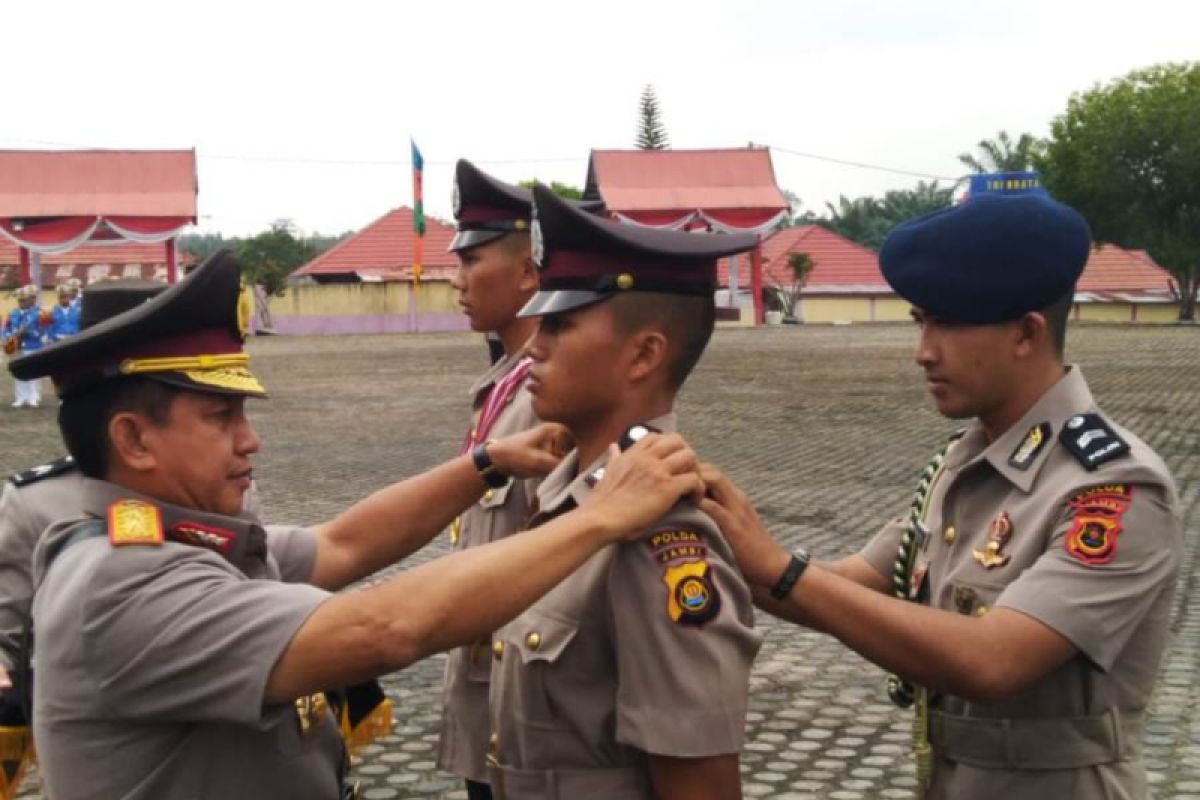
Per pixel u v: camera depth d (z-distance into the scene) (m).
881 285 58.44
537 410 2.67
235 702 2.19
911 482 12.10
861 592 2.47
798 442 15.09
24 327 20.39
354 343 39.81
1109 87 52.44
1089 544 2.47
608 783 2.56
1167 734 5.60
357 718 2.76
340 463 13.91
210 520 2.36
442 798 5.11
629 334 2.58
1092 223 53.62
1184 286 54.38
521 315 2.65
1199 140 49.75
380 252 54.31
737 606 2.49
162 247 49.91
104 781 2.28
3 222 40.03
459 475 3.05
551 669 2.56
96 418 2.35
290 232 77.50
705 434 15.91
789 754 5.48
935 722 2.71
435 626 2.20
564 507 2.63
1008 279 2.56
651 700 2.40
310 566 2.94
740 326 47.38
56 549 2.37
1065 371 2.69
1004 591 2.52
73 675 2.26
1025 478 2.62
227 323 2.40
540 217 2.61
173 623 2.21
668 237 2.63
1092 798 2.55
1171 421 16.41
